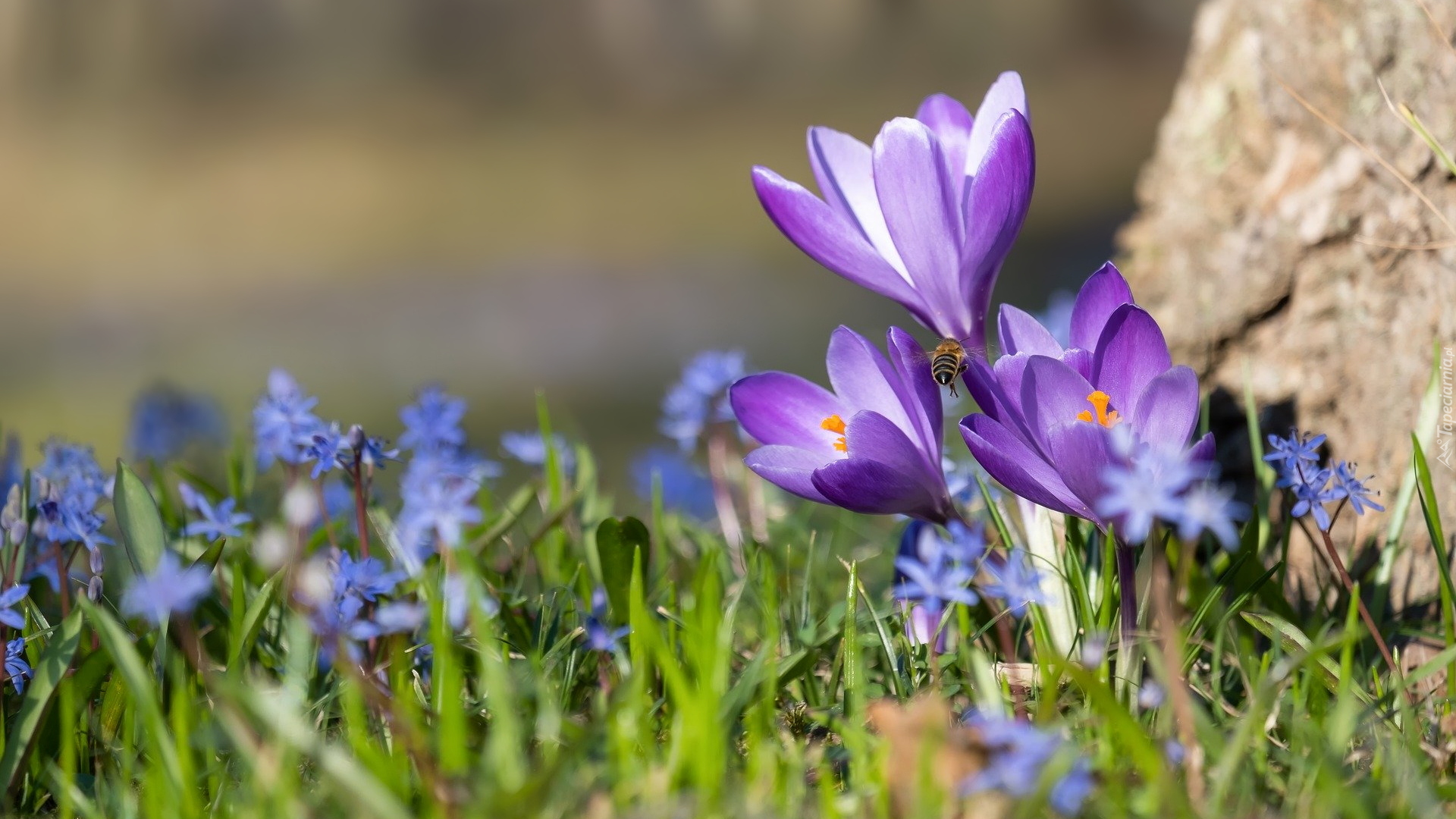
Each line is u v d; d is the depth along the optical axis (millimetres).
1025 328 900
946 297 912
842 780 877
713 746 844
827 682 931
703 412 1068
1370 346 978
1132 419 875
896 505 896
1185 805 832
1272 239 1006
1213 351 1017
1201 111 1053
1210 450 859
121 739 899
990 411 887
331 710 914
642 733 866
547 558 1009
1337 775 842
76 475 975
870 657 942
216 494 1010
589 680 933
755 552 998
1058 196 4430
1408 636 939
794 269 3959
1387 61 981
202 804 874
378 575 896
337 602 890
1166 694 877
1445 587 906
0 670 887
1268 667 902
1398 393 966
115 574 943
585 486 1021
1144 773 843
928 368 896
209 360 3424
